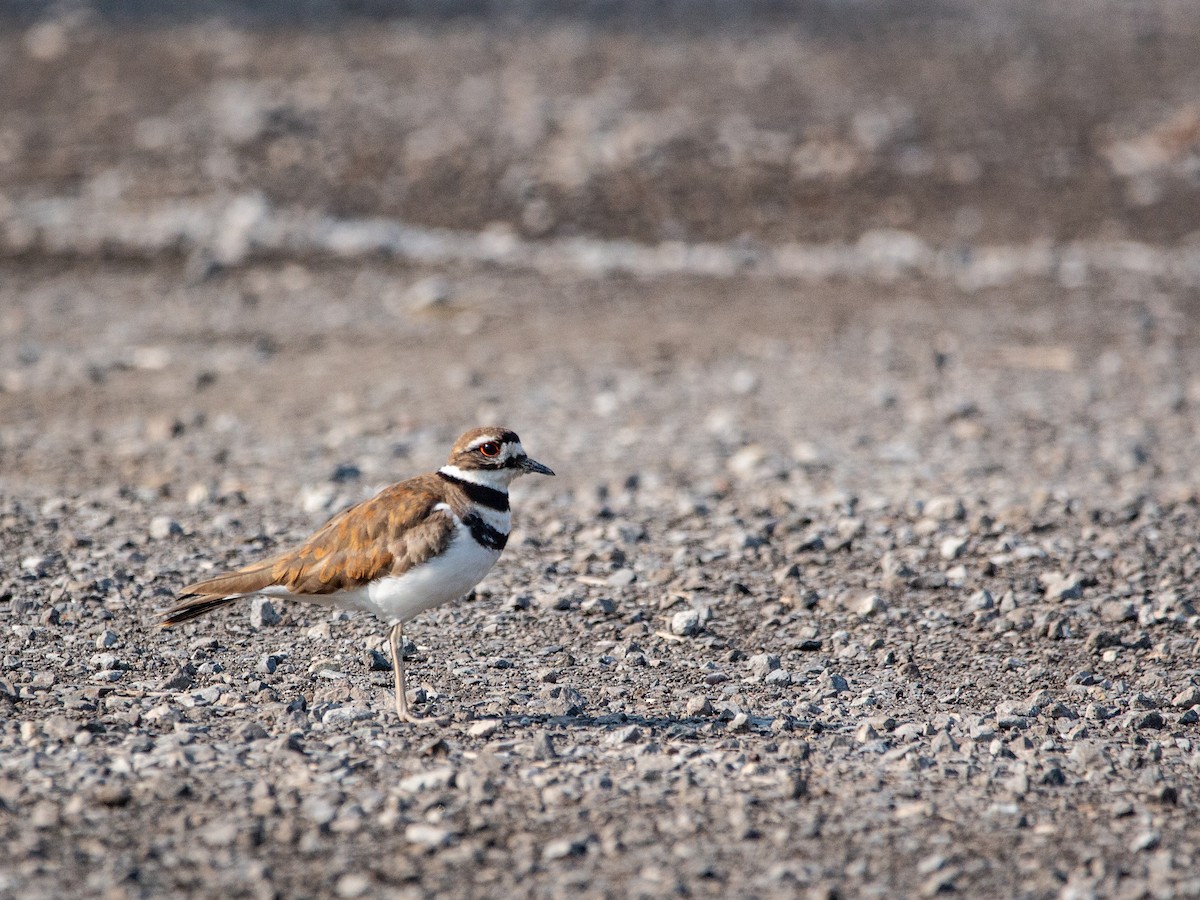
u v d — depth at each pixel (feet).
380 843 22.24
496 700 29.09
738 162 99.86
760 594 36.24
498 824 23.04
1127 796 24.72
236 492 44.32
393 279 81.92
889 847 22.65
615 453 51.34
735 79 117.70
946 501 42.78
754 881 21.45
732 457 50.67
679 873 21.58
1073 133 106.52
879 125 106.11
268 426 55.21
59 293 77.61
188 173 94.58
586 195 94.73
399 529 25.89
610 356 67.46
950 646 32.91
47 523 40.70
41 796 23.34
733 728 27.66
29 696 28.12
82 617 33.27
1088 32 136.87
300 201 91.71
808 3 150.10
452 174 96.68
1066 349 68.59
